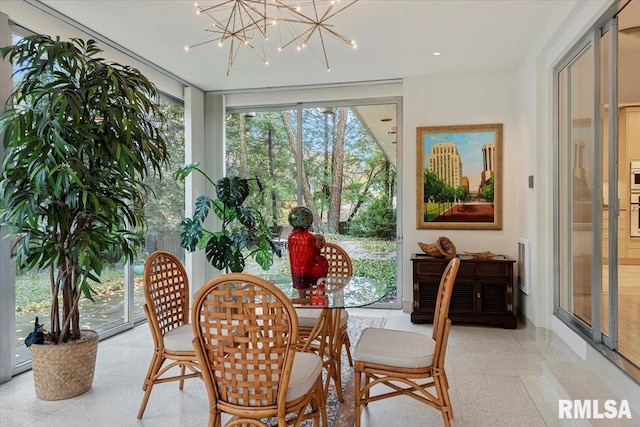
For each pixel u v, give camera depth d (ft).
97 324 12.91
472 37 12.13
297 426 6.29
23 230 8.26
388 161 17.02
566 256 11.59
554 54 11.52
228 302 5.43
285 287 8.79
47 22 10.78
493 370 10.14
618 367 8.04
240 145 18.47
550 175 12.24
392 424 7.66
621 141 14.39
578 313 10.71
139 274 14.75
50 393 8.67
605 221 9.29
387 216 17.04
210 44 12.59
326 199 17.69
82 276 8.91
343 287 8.86
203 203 15.47
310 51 13.23
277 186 18.12
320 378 6.91
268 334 5.42
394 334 7.98
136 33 11.82
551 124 12.23
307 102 17.72
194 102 17.17
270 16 10.77
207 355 5.66
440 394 6.85
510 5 10.21
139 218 9.89
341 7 10.23
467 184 15.52
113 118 8.64
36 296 10.85
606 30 9.12
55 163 8.11
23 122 7.99
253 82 16.57
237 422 5.62
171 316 8.59
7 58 9.55
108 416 8.01
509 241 15.20
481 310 13.94
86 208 8.54
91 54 9.43
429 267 14.34
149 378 7.89
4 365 9.58
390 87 16.75
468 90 15.48
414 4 10.13
